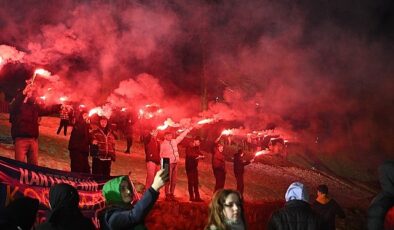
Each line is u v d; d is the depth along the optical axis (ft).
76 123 35.58
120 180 14.85
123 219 13.97
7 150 45.55
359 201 68.03
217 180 46.26
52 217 13.19
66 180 26.32
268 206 49.21
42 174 24.89
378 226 15.57
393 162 15.83
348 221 54.08
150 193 14.15
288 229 16.94
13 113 32.65
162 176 14.33
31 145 32.81
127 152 62.59
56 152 51.26
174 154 41.14
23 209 12.82
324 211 25.35
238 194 15.34
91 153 36.19
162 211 37.52
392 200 15.74
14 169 23.57
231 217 15.08
